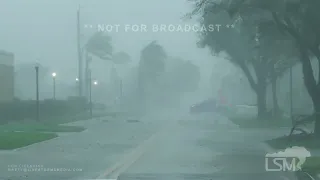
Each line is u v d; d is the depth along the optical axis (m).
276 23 30.30
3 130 41.81
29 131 40.91
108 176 18.17
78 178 17.75
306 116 31.58
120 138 35.38
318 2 27.48
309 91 30.84
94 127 47.94
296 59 42.16
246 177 17.84
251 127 46.22
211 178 17.64
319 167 18.94
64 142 32.19
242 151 26.42
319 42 29.55
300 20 30.02
